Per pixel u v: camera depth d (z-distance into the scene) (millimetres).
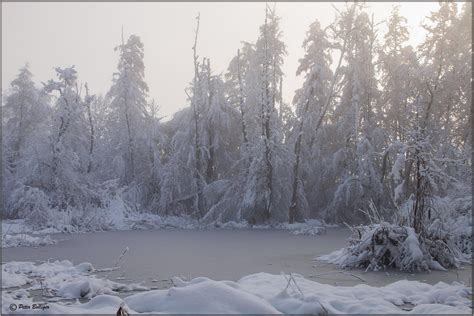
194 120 32969
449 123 28938
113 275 11031
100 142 34531
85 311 7070
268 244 18359
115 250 16234
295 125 32969
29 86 36000
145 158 33875
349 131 32281
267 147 30156
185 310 6859
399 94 31375
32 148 28297
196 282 8344
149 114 34938
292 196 30656
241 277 10711
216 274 11156
